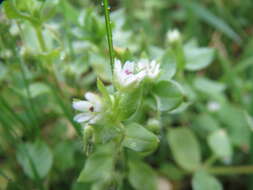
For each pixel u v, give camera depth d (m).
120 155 0.08
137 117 0.07
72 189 0.09
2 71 0.09
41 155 0.08
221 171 0.10
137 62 0.07
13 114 0.08
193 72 0.11
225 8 0.14
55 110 0.09
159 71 0.06
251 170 0.10
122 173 0.09
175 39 0.09
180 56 0.08
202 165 0.09
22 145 0.08
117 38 0.09
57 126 0.10
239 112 0.11
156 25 0.15
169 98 0.06
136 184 0.08
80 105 0.06
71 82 0.09
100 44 0.08
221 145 0.09
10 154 0.09
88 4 0.13
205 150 0.11
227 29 0.13
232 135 0.11
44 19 0.07
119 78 0.06
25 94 0.08
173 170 0.10
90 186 0.08
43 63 0.08
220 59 0.12
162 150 0.10
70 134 0.10
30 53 0.08
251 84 0.12
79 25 0.08
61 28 0.10
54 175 0.09
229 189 0.10
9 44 0.08
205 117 0.11
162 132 0.10
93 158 0.07
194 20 0.14
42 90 0.08
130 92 0.06
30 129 0.09
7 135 0.09
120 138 0.06
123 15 0.09
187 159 0.09
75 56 0.10
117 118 0.06
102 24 0.08
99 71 0.08
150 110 0.07
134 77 0.05
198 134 0.11
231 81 0.12
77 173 0.09
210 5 0.15
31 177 0.08
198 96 0.11
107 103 0.06
